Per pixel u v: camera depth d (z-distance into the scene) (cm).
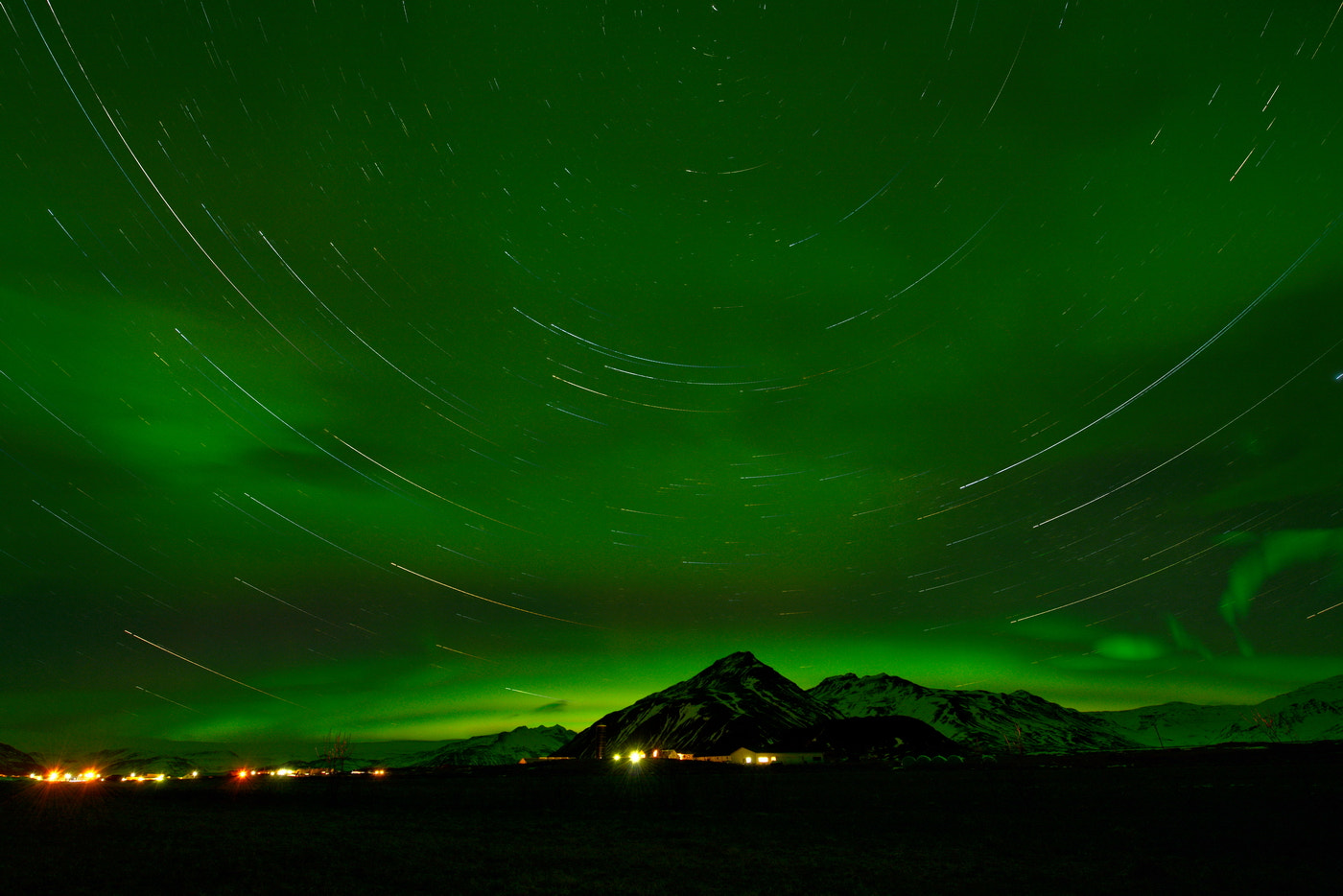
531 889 1850
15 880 1927
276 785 7656
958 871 2061
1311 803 3397
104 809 4247
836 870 2105
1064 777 6481
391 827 3372
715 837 2938
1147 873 1961
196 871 2070
